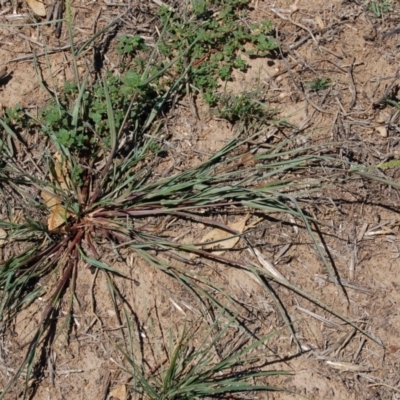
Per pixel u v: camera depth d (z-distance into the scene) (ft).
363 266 3.59
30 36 3.65
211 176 3.51
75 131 3.43
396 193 3.68
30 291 3.38
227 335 3.44
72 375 3.34
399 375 3.51
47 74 3.62
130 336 3.30
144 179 3.53
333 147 3.68
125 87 3.38
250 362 3.43
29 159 3.51
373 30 3.85
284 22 3.82
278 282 3.52
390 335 3.53
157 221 3.51
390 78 3.81
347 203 3.63
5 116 3.54
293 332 3.48
